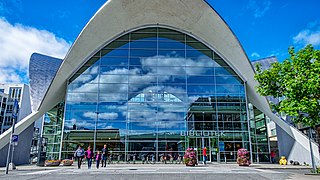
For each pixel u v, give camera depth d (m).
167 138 26.69
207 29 29.12
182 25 30.41
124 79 28.66
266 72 15.88
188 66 29.52
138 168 19.03
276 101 27.12
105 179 12.27
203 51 30.38
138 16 29.41
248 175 13.88
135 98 27.95
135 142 26.52
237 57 28.52
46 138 28.52
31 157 34.75
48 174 14.62
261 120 30.53
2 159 23.00
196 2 26.86
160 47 30.19
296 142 26.20
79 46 27.45
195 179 12.26
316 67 13.64
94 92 28.17
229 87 29.08
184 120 27.34
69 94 28.11
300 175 14.05
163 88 28.42
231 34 27.39
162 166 21.61
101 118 27.22
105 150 21.58
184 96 28.27
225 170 17.06
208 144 26.77
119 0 26.58
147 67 29.20
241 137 27.28
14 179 12.26
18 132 24.73
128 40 30.41
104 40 29.78
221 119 27.69
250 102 31.81
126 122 27.12
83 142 26.48
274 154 29.80
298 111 14.25
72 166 22.83
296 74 14.61
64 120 27.08
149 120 27.19
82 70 29.11
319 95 13.73
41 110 28.03
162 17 29.97
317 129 16.86
